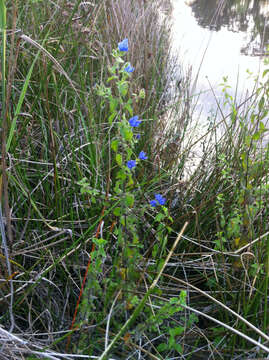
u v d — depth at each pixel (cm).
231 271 158
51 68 174
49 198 164
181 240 173
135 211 141
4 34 125
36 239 155
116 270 116
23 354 118
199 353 132
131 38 267
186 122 242
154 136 228
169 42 450
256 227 170
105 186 175
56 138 181
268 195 165
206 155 207
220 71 389
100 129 184
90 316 127
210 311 148
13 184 155
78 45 213
